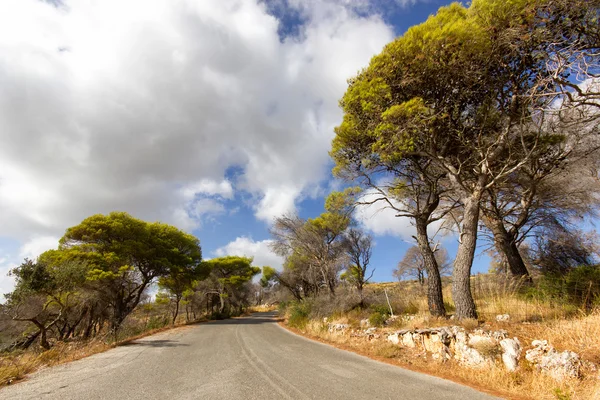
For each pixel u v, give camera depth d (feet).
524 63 28.40
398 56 32.45
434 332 27.30
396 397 16.55
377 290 59.67
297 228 72.18
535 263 56.08
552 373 18.54
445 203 58.65
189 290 112.98
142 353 33.55
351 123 38.09
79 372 23.79
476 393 17.70
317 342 43.34
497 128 34.65
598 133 34.65
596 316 23.06
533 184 41.88
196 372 23.04
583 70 24.30
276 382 19.67
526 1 25.34
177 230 92.89
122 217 76.23
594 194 45.91
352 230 68.49
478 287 39.58
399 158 37.04
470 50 28.81
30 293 47.14
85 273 55.21
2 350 56.24
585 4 23.48
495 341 22.93
